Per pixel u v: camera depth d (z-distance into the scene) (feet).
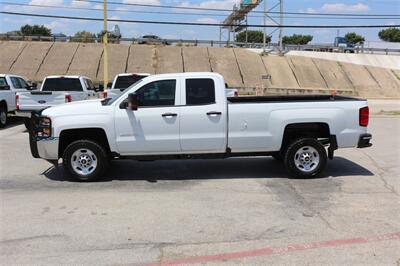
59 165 32.58
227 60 181.98
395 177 28.96
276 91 151.64
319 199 23.85
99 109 27.43
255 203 23.09
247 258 16.24
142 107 27.48
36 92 52.37
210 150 27.96
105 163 27.71
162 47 189.37
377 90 169.07
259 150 28.19
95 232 18.88
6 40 185.06
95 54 174.81
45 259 16.20
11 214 21.26
